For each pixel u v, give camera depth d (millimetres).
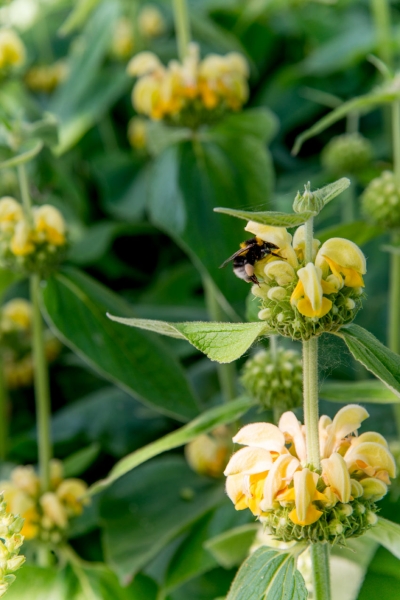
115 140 1799
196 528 972
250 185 1063
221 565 954
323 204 700
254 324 723
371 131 1745
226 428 1056
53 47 2053
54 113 1534
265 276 729
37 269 954
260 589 734
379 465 734
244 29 1818
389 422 1057
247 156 1078
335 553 871
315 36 1829
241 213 677
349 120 1660
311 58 1667
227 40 1656
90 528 1033
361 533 737
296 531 729
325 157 1494
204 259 1002
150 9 1894
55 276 961
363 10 1958
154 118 1044
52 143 1012
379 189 994
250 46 1842
